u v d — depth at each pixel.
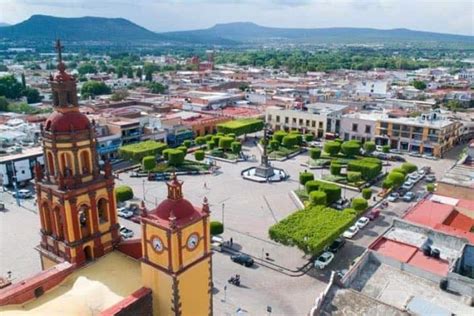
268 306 50.53
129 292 34.56
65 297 32.72
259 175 100.81
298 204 83.81
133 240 39.62
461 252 43.38
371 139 130.25
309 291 54.00
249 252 64.12
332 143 116.12
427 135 121.25
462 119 142.50
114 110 139.88
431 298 38.38
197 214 34.62
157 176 99.88
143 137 121.00
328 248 64.19
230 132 128.25
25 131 115.94
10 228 72.44
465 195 67.00
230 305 50.72
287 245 60.31
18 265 60.00
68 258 37.09
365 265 43.97
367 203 77.31
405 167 97.06
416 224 51.28
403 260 44.06
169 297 33.75
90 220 37.91
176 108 161.38
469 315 35.75
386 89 196.75
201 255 35.41
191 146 127.56
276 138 128.25
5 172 92.38
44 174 38.19
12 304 31.95
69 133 35.34
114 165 110.12
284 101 167.00
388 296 38.75
